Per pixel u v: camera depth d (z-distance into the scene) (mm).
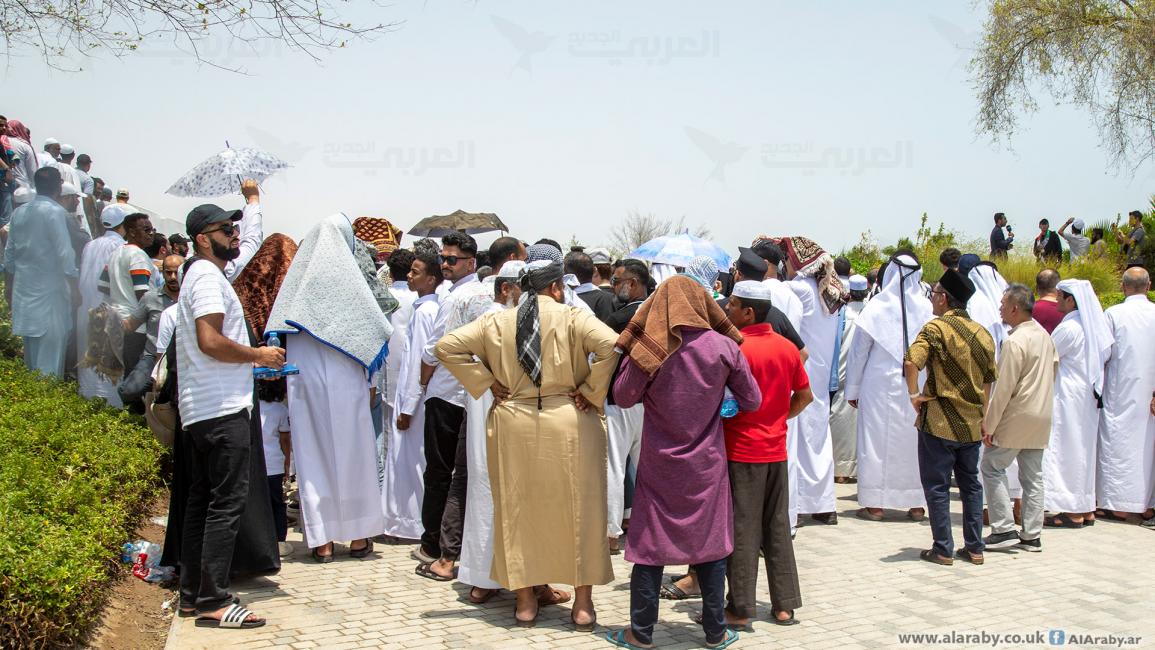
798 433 7105
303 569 5652
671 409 4395
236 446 4637
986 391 6004
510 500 4648
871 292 11406
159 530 6008
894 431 7242
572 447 4602
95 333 7172
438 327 5758
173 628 4543
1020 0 22031
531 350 4586
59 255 7324
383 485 6609
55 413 6000
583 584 4633
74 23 7355
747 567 4703
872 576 5750
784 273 7598
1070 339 7230
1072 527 7262
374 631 4582
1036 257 19516
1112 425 7391
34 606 3664
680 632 4734
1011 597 5340
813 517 7438
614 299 6594
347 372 5738
